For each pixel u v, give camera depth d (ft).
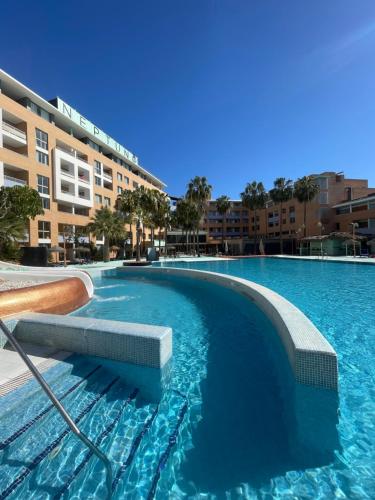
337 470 7.80
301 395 11.25
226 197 176.14
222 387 12.46
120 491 7.28
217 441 9.08
